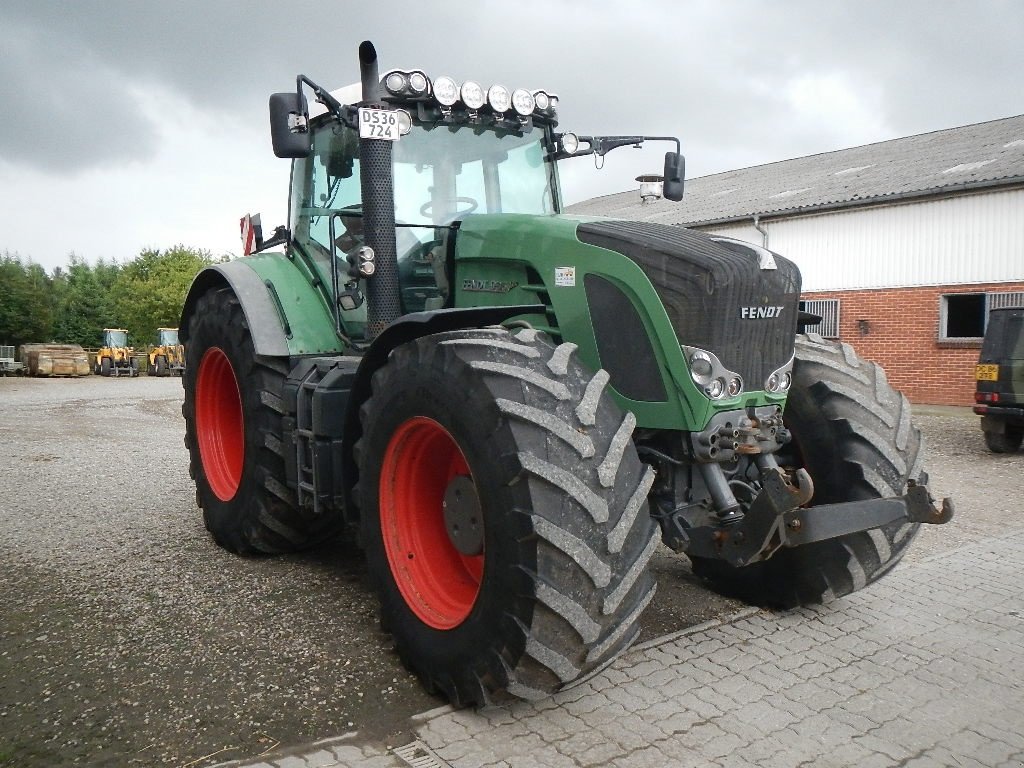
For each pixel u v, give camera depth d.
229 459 5.00
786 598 3.87
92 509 5.94
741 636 3.62
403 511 3.24
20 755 2.57
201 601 3.95
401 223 4.00
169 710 2.86
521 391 2.67
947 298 15.05
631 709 2.91
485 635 2.68
